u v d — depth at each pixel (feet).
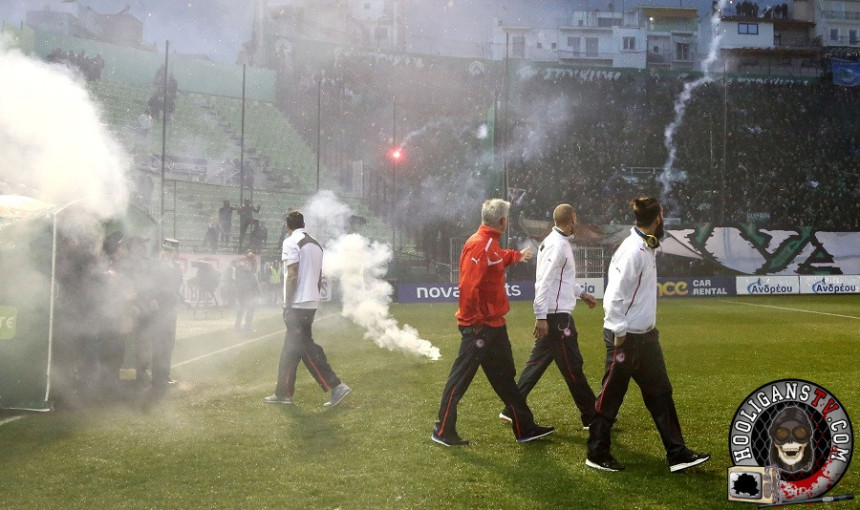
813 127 128.77
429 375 25.63
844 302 76.43
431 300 84.28
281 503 11.82
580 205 112.37
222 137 104.88
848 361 29.01
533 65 126.41
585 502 11.87
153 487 12.64
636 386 22.43
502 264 15.51
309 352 19.71
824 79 130.72
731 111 128.47
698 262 95.30
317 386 23.12
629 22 182.09
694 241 95.45
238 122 110.52
